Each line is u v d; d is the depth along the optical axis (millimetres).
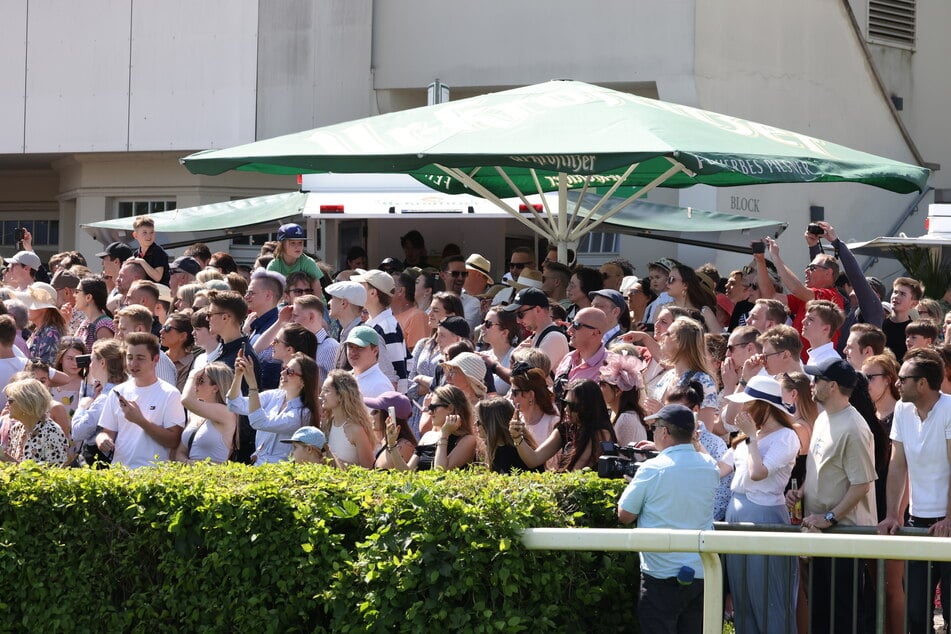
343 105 44000
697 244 38625
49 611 16828
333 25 43812
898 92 55844
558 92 24797
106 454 20344
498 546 15211
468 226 39375
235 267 31078
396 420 19047
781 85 44750
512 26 43156
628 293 26719
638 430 18406
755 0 43844
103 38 44156
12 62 44750
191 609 16406
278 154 22859
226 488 16422
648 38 42062
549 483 16203
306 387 19516
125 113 44062
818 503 16844
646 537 13641
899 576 16438
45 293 25766
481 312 29891
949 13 55938
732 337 19812
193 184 45094
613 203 36781
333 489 16156
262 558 16156
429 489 15617
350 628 15578
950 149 55719
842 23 47062
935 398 17219
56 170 48531
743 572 15852
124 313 22344
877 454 17859
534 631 15352
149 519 16594
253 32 43312
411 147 22328
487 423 17734
